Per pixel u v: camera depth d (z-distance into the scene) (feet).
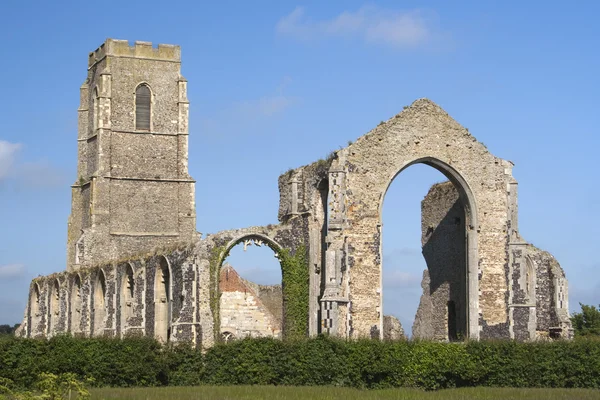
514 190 255.09
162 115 345.92
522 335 249.55
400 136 248.52
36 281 351.46
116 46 343.46
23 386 194.39
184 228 342.23
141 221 338.13
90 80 355.36
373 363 205.16
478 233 251.39
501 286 250.98
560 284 302.66
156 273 264.52
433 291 271.49
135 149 341.41
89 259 327.26
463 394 186.80
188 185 344.08
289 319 250.16
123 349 203.10
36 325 349.61
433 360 207.10
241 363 206.49
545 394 187.93
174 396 175.32
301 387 196.44
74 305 317.22
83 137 353.72
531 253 304.50
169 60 348.38
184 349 208.33
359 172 244.22
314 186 252.62
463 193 253.24
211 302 247.09
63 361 198.90
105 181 335.26
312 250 250.37
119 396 174.40
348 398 175.63
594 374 207.92
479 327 247.91
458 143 252.83
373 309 241.14
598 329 319.88
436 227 272.31
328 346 207.10
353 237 241.55
